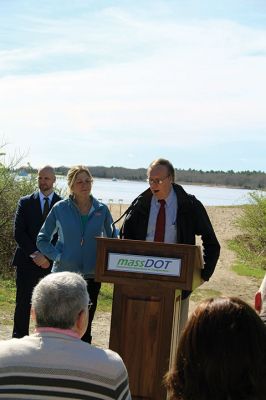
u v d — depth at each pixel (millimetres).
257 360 2316
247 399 2305
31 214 7996
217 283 15523
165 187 5938
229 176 103125
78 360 3109
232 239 24328
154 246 5156
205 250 5965
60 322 3184
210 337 2344
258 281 16312
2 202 15781
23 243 7875
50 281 3254
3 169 16109
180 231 5969
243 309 2398
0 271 15156
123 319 5219
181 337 2459
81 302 3225
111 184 96312
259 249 22359
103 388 3104
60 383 3049
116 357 3217
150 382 5160
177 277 5105
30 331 8906
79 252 6629
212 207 35906
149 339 5172
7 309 10711
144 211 6039
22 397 3014
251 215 23109
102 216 6754
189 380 2361
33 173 16484
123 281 5199
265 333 2387
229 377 2311
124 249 5211
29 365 3066
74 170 6730
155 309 5168
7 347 3121
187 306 5891
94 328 10000
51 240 7293
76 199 6703
